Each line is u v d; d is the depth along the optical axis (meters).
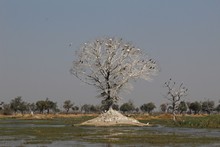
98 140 69.88
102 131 96.00
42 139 72.50
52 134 85.00
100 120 134.38
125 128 112.75
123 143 64.69
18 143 65.00
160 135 82.00
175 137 76.50
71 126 121.62
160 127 120.38
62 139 72.38
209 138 74.06
